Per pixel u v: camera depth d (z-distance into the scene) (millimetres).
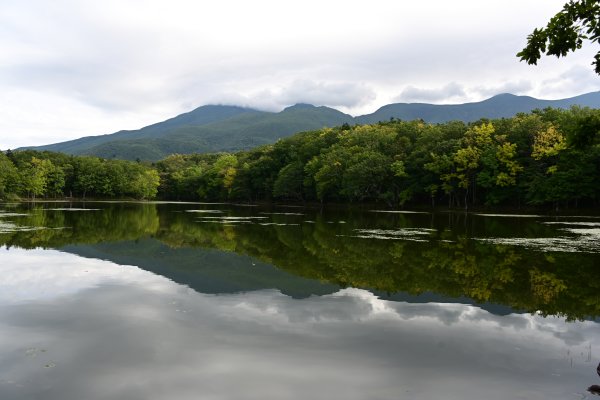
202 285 17719
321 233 37438
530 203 65188
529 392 8695
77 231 37094
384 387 8820
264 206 98625
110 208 82875
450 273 20500
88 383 8805
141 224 45938
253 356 10281
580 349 11047
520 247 28219
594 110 58625
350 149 88625
